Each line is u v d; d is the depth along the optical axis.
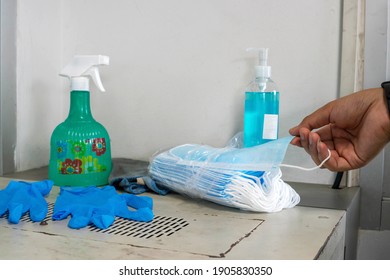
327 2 0.89
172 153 0.84
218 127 0.99
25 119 1.04
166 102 1.04
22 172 1.02
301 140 0.70
